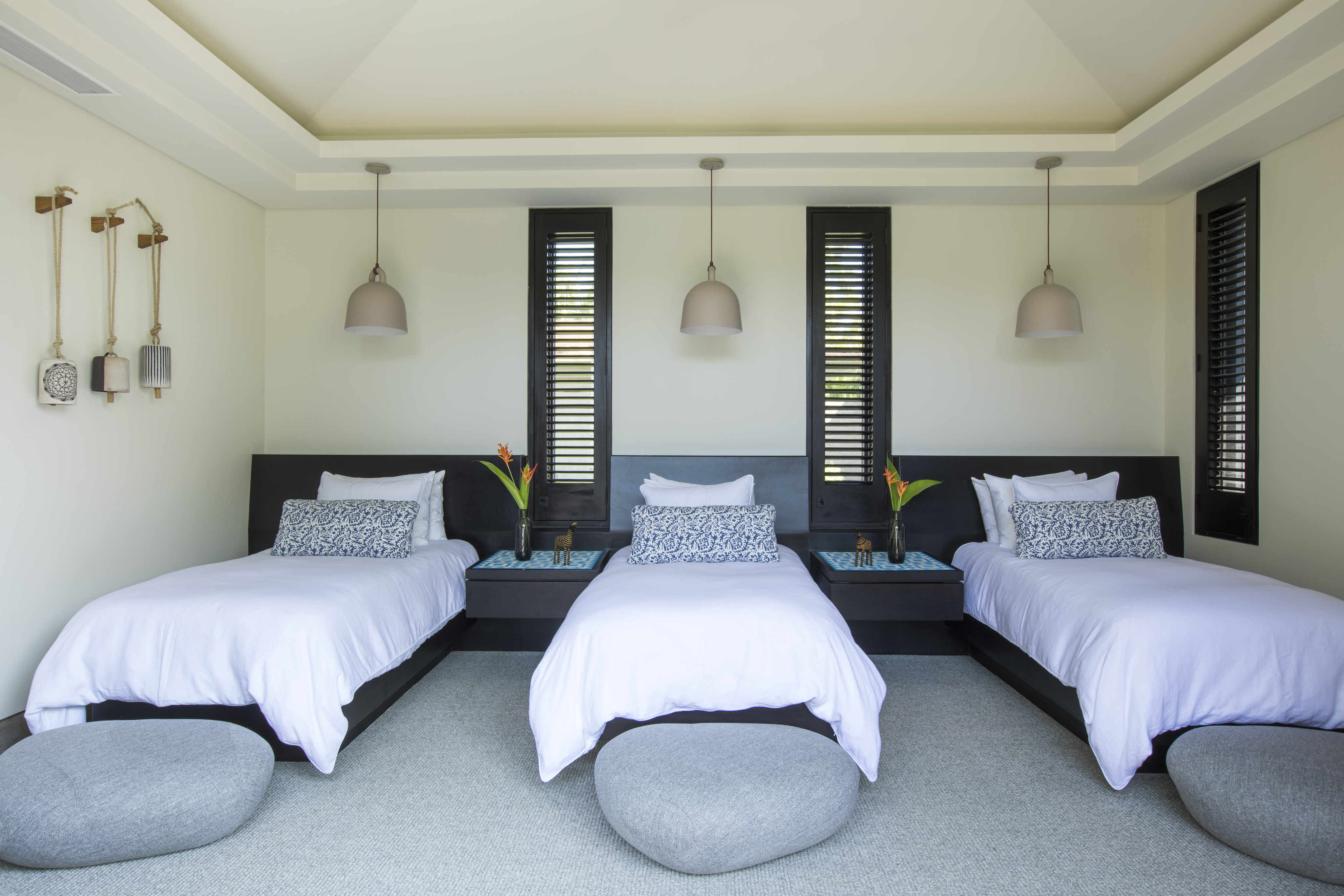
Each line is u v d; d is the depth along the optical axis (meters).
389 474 4.30
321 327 4.43
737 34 3.48
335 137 3.92
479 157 3.79
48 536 2.92
